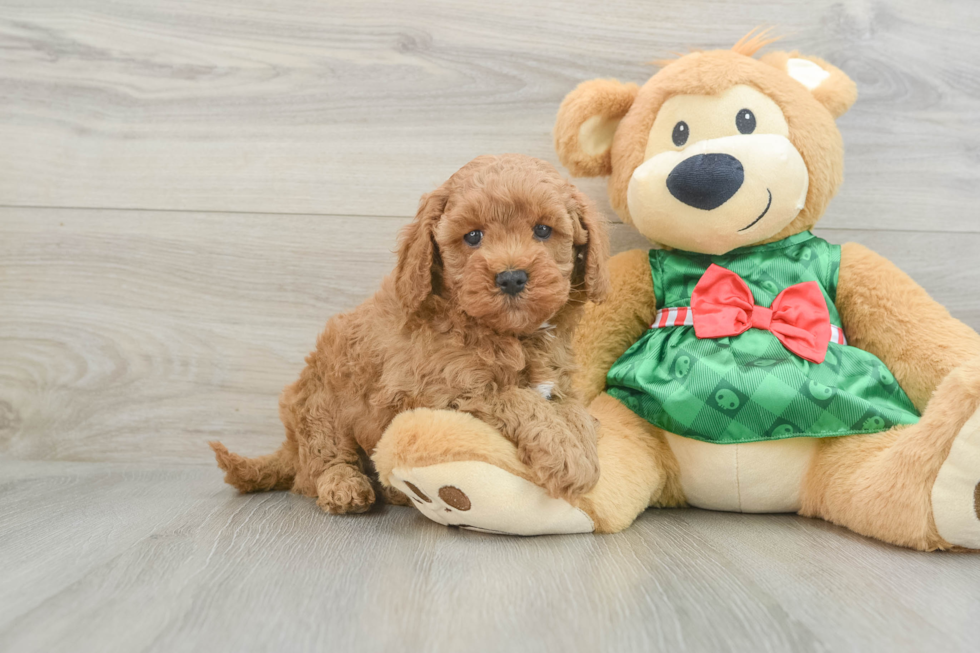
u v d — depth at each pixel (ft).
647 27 6.66
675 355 5.27
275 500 5.55
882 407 4.90
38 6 6.68
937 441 4.24
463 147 6.72
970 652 2.93
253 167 6.74
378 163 6.74
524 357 4.64
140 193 6.77
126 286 6.77
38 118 6.74
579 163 5.93
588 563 4.02
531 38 6.66
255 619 3.18
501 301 4.23
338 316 5.72
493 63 6.68
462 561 4.03
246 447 6.79
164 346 6.78
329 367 5.46
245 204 6.75
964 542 4.24
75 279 6.79
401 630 3.09
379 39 6.69
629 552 4.26
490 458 4.25
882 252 6.66
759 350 5.09
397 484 4.56
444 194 4.69
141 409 6.79
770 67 5.58
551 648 2.93
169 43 6.71
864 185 6.66
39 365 6.79
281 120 6.73
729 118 5.33
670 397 5.09
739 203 5.18
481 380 4.54
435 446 4.23
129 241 6.77
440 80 6.70
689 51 6.63
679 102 5.47
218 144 6.75
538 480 4.32
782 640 3.02
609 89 5.75
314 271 6.77
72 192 6.76
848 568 3.98
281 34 6.70
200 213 6.77
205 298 6.77
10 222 6.76
